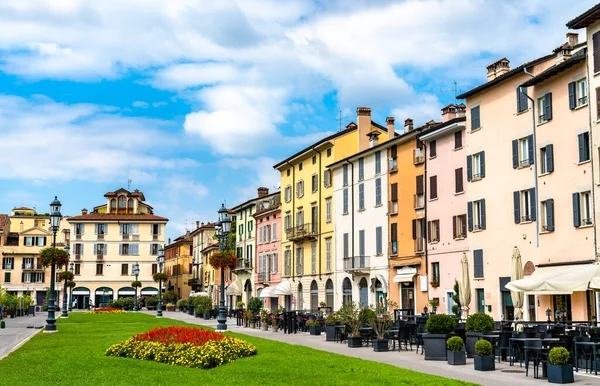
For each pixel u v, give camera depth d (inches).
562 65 1375.5
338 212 2496.3
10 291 4448.8
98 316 2578.7
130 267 4510.3
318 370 800.3
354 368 818.8
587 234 1327.5
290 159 2913.4
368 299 2257.6
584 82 1359.5
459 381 699.4
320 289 2620.6
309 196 2763.3
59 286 4451.3
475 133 1722.4
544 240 1455.5
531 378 768.3
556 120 1430.9
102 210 4904.0
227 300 3841.0
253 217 3447.3
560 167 1413.6
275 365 852.6
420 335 1096.8
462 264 1483.8
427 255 1927.9
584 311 1317.7
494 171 1642.5
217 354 884.6
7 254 4478.3
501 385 707.4
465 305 1462.8
